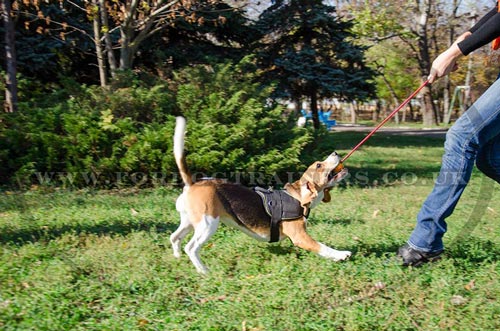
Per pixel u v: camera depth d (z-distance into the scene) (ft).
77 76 46.19
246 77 33.17
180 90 30.71
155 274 14.39
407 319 11.62
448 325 11.36
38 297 12.57
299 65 55.01
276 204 15.16
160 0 33.65
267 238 15.40
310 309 12.11
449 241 17.83
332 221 21.63
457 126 13.60
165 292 13.23
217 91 31.50
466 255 15.80
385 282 13.48
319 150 32.83
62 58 42.19
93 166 28.07
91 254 15.98
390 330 11.21
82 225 19.62
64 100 33.01
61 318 11.67
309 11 54.60
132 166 28.22
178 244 15.92
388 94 135.03
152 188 28.78
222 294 13.26
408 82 129.18
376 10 81.30
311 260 15.33
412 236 14.74
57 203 23.85
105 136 28.30
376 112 155.12
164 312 12.14
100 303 12.63
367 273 14.26
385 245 17.10
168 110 30.78
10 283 13.55
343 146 61.87
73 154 28.09
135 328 11.28
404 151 56.24
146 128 28.94
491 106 13.07
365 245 17.01
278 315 11.88
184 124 15.19
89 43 42.32
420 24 88.84
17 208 22.63
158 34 46.52
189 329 11.32
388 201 27.66
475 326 11.32
